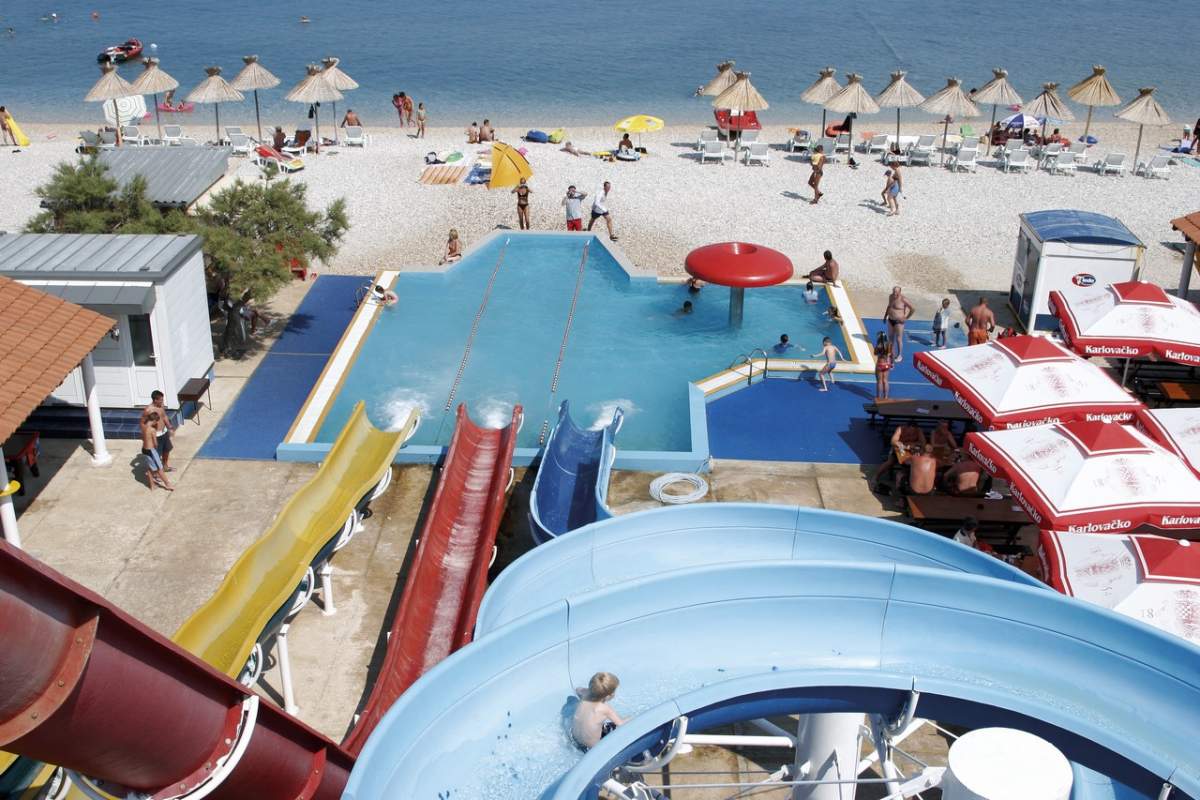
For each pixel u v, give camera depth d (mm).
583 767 7312
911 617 9250
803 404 23109
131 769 6848
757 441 21656
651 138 43125
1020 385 18250
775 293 28172
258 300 25016
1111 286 21500
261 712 7934
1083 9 80125
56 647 5809
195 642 12523
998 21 75438
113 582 17312
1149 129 45719
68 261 21094
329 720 14688
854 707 8258
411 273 29016
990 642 9109
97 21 75875
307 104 50250
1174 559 13055
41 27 73562
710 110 50281
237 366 24406
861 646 9148
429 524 16125
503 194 35531
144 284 20656
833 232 32281
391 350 25344
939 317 24875
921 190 36031
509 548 18109
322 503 16781
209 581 17422
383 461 17641
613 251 30109
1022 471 15664
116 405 21391
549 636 8836
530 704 8602
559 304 27750
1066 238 24672
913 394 23344
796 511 12203
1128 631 8789
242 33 70688
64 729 6113
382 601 16969
